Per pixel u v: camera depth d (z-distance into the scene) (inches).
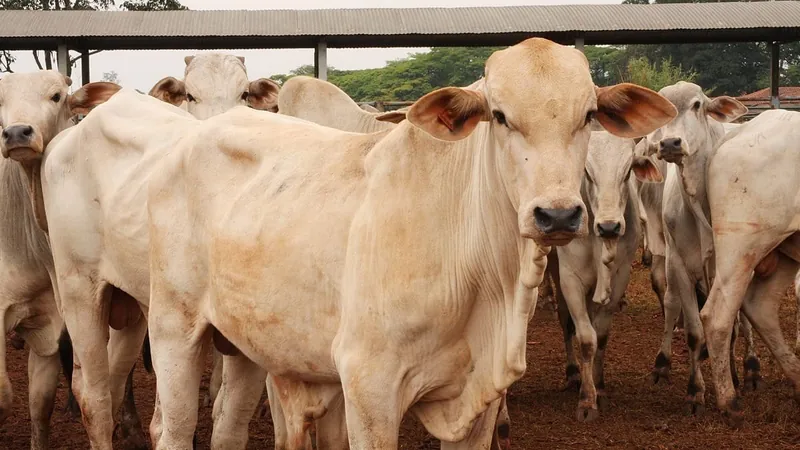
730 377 288.8
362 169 165.5
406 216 154.3
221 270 178.5
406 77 1579.7
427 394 159.2
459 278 152.5
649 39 961.5
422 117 143.9
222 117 194.2
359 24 898.7
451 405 160.7
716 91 1579.7
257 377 207.2
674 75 1071.0
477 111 145.0
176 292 191.3
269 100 346.6
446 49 1562.5
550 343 426.3
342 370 156.6
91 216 223.6
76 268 226.7
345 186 165.8
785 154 274.4
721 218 281.7
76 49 946.7
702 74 1587.1
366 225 157.3
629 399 328.2
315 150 175.8
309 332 165.8
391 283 152.5
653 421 298.2
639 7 948.6
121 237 212.4
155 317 194.7
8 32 867.4
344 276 159.5
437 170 155.3
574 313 305.9
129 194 211.5
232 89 329.1
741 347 414.6
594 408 301.0
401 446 270.2
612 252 291.3
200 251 187.6
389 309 152.5
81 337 228.4
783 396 326.6
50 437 291.3
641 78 1039.0
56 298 257.9
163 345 193.9
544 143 136.9
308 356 167.8
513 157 139.2
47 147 251.1
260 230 171.9
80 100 283.9
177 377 192.9
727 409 288.0
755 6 936.9
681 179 309.1
